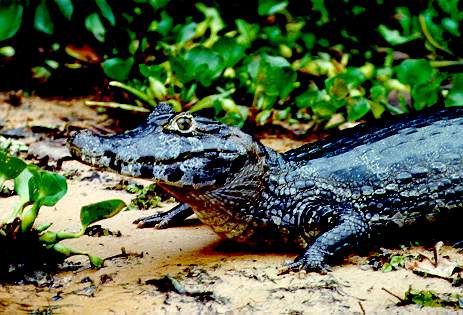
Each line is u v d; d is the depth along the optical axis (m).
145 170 6.67
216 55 10.74
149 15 12.45
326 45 13.53
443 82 11.94
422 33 13.40
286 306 5.91
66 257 6.68
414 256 7.04
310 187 7.40
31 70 13.28
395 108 11.40
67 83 13.55
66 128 11.41
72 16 12.62
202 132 6.92
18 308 5.77
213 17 13.06
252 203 7.20
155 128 6.87
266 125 11.84
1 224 7.18
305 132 11.69
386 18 13.70
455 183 7.58
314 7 13.62
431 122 8.09
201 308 5.88
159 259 6.97
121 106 11.34
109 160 6.55
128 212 8.46
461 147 7.75
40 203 6.42
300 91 12.30
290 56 13.16
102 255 7.01
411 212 7.52
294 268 6.63
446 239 7.63
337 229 7.02
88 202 8.62
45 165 9.96
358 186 7.49
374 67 12.42
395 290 6.25
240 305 5.93
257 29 13.09
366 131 8.21
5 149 10.19
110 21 11.56
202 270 6.66
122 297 6.06
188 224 8.18
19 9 10.88
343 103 10.95
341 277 6.57
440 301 5.95
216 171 6.94
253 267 6.80
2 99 12.95
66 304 5.91
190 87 11.19
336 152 7.77
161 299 6.03
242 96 11.75
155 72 11.08
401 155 7.67
